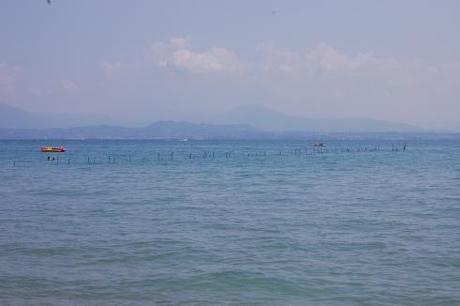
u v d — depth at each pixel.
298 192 59.69
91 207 47.69
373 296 22.42
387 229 36.31
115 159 137.00
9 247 31.02
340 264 27.14
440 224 38.25
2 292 22.95
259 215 42.62
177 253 29.45
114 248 30.72
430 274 25.41
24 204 49.78
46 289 23.38
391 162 119.69
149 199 53.53
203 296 22.53
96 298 22.28
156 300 22.06
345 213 43.56
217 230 36.03
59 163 118.81
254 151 197.62
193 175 85.81
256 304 21.62
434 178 77.06
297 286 23.69
